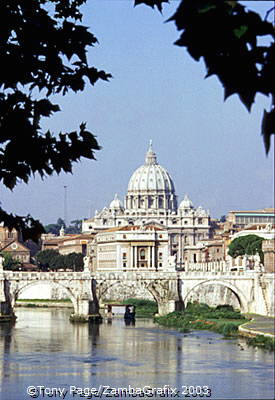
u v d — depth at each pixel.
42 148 28.31
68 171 28.88
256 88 16.77
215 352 160.25
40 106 28.73
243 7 16.56
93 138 29.22
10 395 112.38
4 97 28.84
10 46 29.27
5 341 190.12
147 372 134.38
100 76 30.20
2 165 28.11
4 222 29.28
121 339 193.62
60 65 29.58
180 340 188.00
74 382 124.50
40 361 150.75
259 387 115.94
